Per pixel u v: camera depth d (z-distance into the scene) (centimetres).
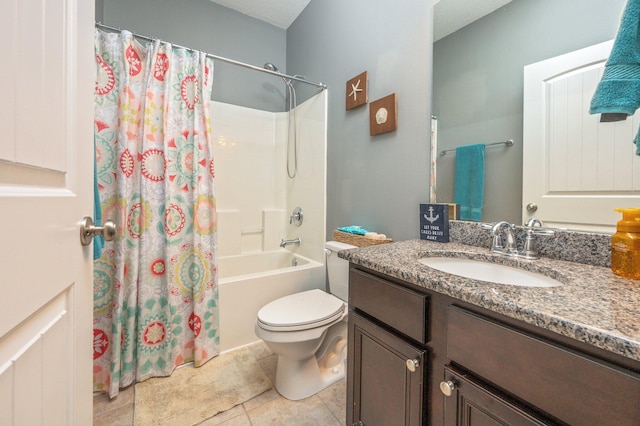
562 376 48
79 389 61
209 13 229
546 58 93
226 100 240
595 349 45
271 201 266
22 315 39
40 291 44
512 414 55
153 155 154
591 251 81
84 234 62
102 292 142
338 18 191
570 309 51
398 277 79
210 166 169
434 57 127
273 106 265
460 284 65
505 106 104
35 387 44
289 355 133
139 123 151
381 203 157
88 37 65
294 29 252
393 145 149
